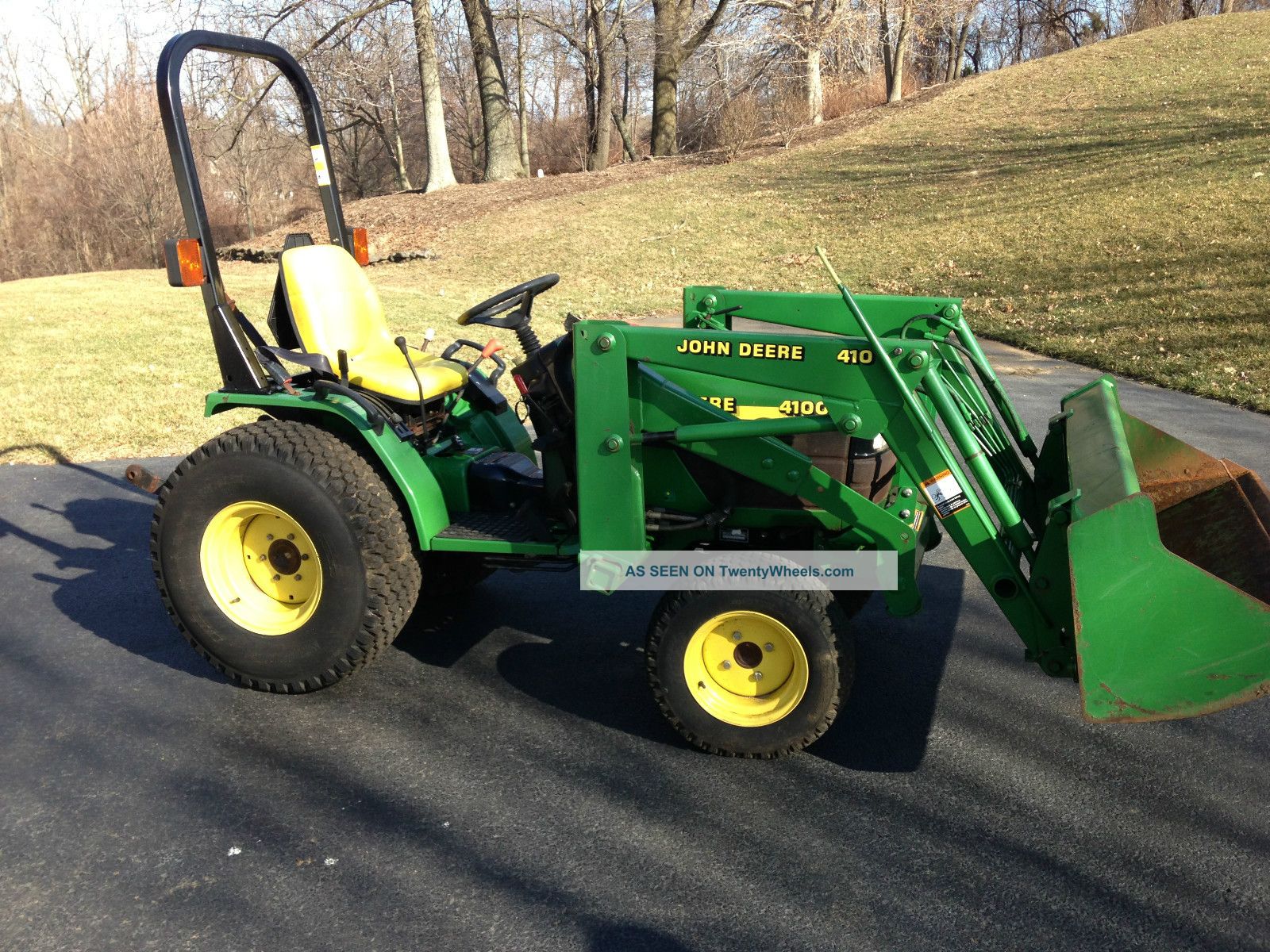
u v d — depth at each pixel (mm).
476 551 3643
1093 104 23906
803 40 29828
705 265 16891
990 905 2779
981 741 3631
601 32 30391
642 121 54625
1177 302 11531
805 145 25797
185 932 2678
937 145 23141
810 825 3135
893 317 4109
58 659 4238
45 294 15086
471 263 18938
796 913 2746
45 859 2965
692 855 2990
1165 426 7699
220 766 3451
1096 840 3061
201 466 3738
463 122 46625
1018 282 13461
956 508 3236
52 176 40406
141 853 2992
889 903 2787
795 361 3229
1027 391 8977
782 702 3434
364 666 3840
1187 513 3771
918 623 4625
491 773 3420
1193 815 3184
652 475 3596
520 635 4496
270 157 48969
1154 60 27328
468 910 2760
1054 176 18797
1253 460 6797
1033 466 4078
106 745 3580
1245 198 15031
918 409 3164
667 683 3482
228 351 3857
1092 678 2742
